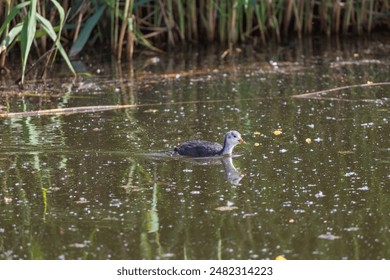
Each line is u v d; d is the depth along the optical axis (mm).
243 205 11062
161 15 22344
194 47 22531
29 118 15508
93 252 9750
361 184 11703
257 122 15008
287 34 23625
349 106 16062
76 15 21203
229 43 22125
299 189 11570
